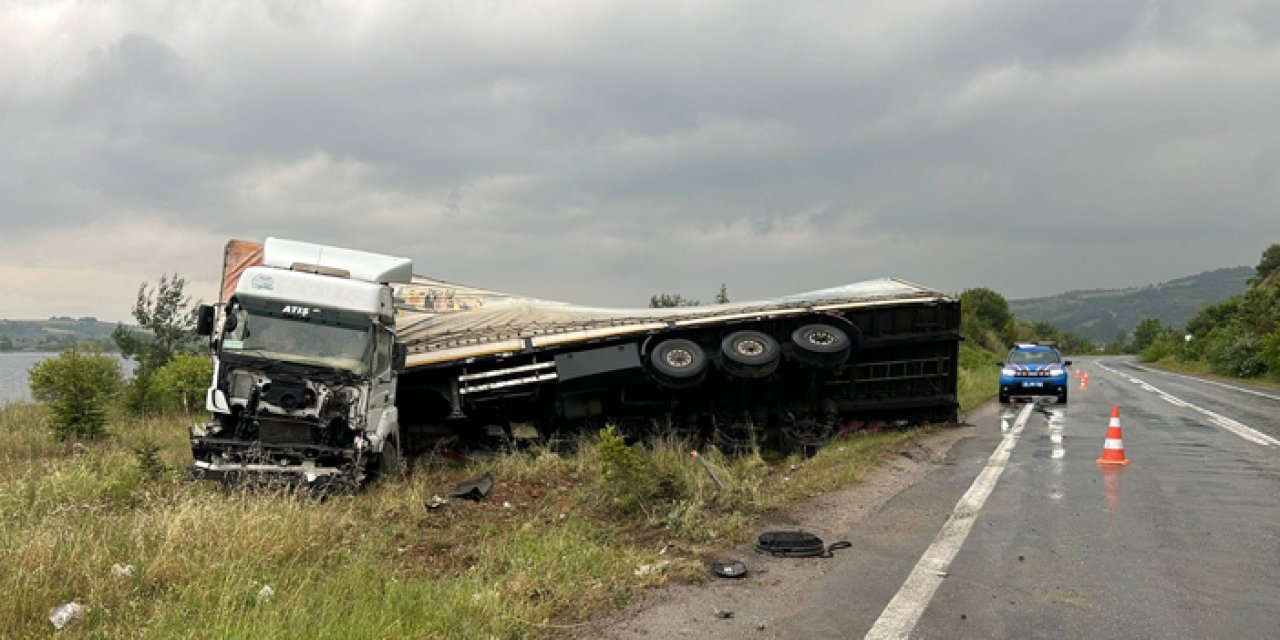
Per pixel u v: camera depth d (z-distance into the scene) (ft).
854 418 56.13
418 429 49.57
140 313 78.18
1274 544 25.44
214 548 23.47
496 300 53.67
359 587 20.92
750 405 51.98
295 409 36.06
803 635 17.72
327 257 41.16
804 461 43.91
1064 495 33.45
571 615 19.15
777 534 25.20
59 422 52.19
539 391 48.47
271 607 18.99
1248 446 49.26
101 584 20.33
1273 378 137.08
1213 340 195.72
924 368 57.62
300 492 32.45
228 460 35.14
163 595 20.12
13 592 19.48
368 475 37.86
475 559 24.82
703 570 22.65
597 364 48.24
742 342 50.19
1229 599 20.12
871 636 17.62
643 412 51.21
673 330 50.14
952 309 57.57
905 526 27.94
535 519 29.96
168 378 67.10
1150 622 18.51
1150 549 24.84
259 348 36.94
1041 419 66.90
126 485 33.53
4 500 29.07
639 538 27.12
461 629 17.87
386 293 40.22
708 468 33.94
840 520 28.84
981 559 23.73
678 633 17.90
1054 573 22.30
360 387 36.78
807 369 51.90
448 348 47.67
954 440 52.13
